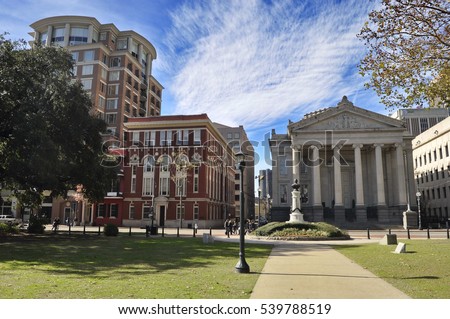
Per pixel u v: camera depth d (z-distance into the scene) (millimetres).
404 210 51406
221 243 23250
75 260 14180
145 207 55469
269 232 28844
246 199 98750
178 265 12906
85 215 58219
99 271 11312
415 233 34844
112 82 69812
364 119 54312
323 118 54750
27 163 24750
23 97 25422
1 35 25281
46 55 27922
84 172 29781
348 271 11352
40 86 26234
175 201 54688
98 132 30531
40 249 18469
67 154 28156
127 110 71000
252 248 19781
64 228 46312
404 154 56406
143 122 57375
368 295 7852
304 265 12812
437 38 12047
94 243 22625
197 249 19047
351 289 8516
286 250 18578
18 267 12047
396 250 16656
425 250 17281
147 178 56125
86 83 66750
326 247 20312
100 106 67438
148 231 30297
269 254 16672
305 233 27375
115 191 57156
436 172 63844
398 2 11914
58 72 28922
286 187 58625
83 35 71812
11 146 25203
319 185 53469
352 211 54062
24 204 34312
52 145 24156
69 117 27562
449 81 12227
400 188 52250
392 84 13141
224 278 10023
